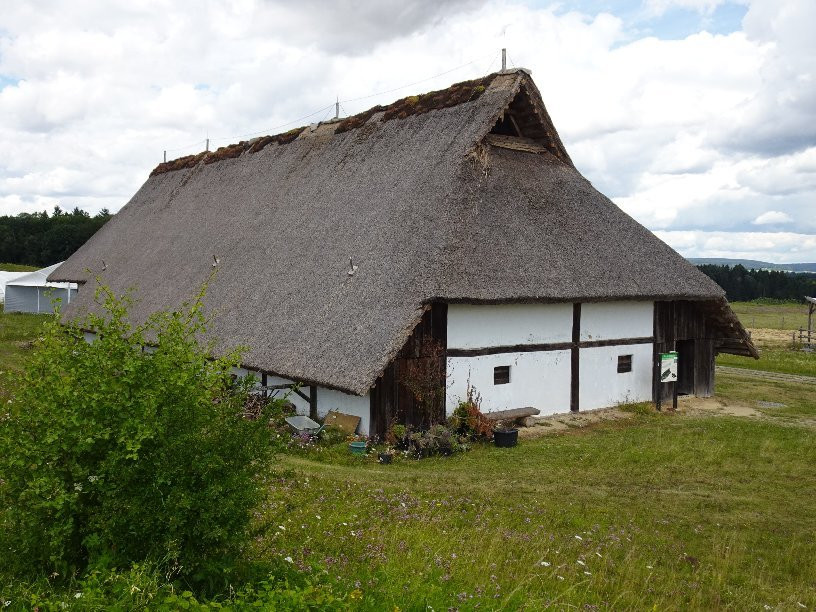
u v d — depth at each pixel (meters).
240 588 6.65
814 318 72.69
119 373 6.73
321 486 12.37
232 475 6.78
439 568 8.10
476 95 22.80
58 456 6.43
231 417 7.14
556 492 13.35
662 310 23.83
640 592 8.60
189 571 6.53
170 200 36.41
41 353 6.70
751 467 15.77
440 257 17.83
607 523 11.57
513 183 21.52
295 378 17.33
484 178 20.84
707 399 25.03
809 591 9.26
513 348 19.81
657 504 12.88
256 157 32.16
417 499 11.88
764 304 97.56
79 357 6.73
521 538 10.16
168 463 6.48
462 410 18.27
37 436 6.51
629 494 13.45
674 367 22.95
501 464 15.73
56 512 6.45
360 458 15.98
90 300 32.25
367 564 7.96
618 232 22.91
